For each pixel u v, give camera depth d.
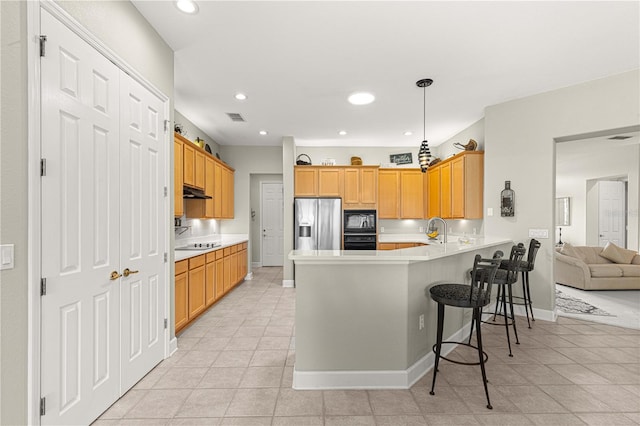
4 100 1.25
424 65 2.84
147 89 2.24
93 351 1.71
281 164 6.02
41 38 1.38
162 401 1.94
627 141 4.88
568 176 7.80
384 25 2.24
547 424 1.73
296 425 1.73
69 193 1.54
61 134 1.49
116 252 1.90
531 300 3.58
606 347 2.75
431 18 2.16
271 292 4.85
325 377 2.14
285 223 5.32
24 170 1.32
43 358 1.40
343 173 5.56
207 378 2.23
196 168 3.94
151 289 2.31
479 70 2.94
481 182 4.23
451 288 2.25
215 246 4.25
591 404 1.91
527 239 3.58
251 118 4.37
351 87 3.32
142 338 2.20
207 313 3.79
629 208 6.62
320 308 2.16
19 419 1.31
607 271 4.93
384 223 6.10
